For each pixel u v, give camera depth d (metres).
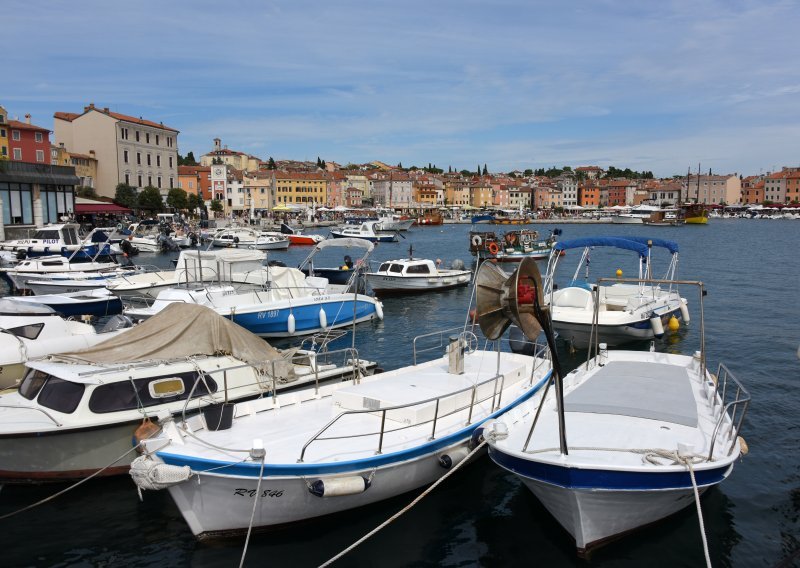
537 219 136.25
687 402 11.35
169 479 8.81
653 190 187.12
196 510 9.20
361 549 9.55
